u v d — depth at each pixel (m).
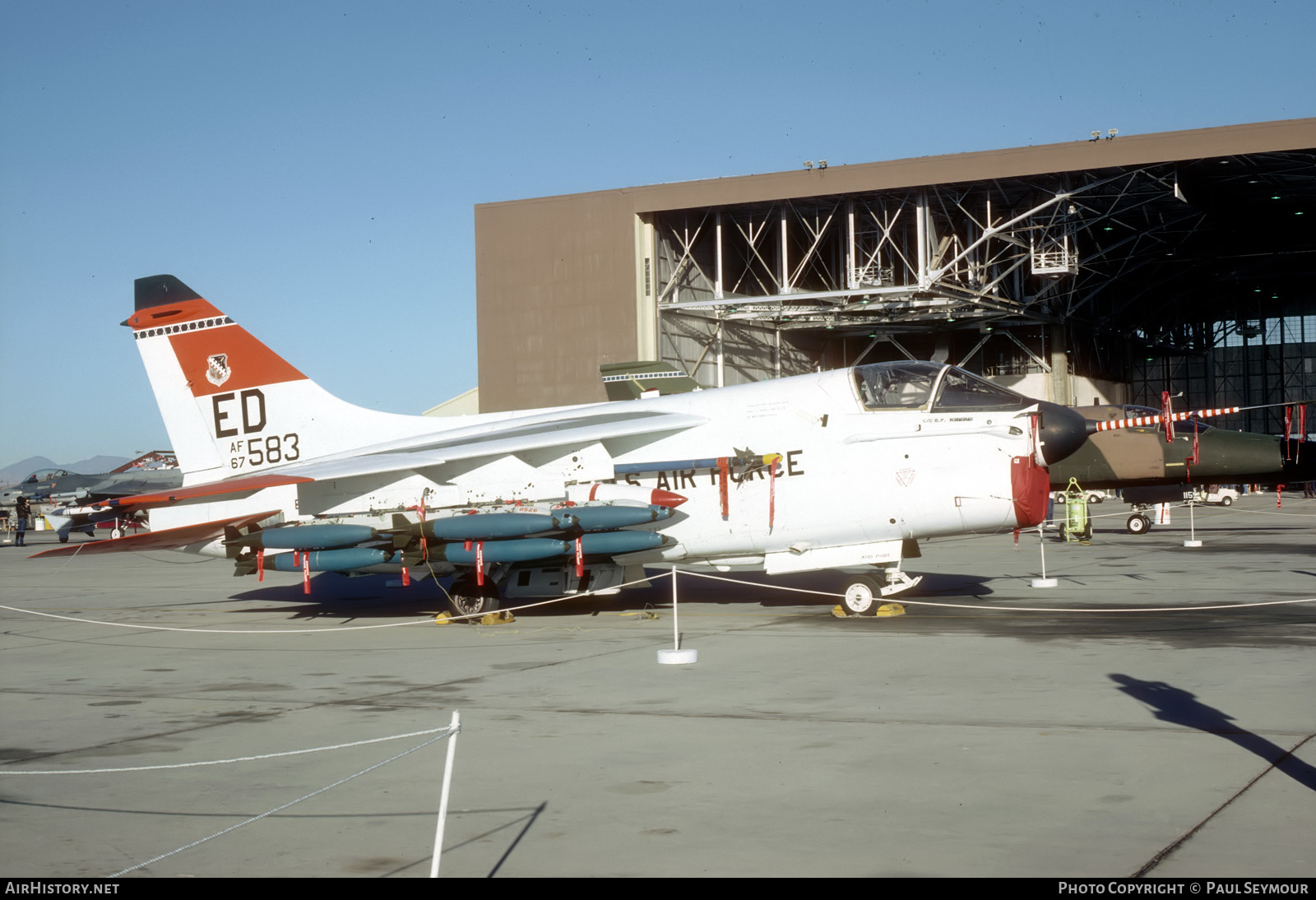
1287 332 77.38
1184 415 15.38
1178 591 16.61
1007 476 14.20
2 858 5.52
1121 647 11.26
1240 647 11.09
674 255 45.78
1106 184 40.38
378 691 10.12
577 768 7.00
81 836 5.90
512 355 45.09
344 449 18.20
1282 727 7.51
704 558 16.00
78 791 6.86
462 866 5.22
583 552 15.02
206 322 18.66
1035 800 6.03
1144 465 23.66
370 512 16.38
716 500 15.55
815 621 14.37
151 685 10.96
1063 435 14.45
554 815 6.00
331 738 8.13
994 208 44.47
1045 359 53.44
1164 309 68.12
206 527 16.33
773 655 11.48
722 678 10.18
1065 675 9.75
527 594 15.79
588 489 15.44
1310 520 37.03
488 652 12.52
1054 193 40.69
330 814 6.18
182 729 8.66
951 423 14.54
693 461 15.59
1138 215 46.03
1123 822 5.59
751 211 45.34
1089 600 15.73
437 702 9.46
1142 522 31.06
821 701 8.96
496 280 45.28
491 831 5.76
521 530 14.90
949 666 10.42
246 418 18.56
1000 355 56.28
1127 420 14.80
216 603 20.62
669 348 44.94
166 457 80.62
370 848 5.54
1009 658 10.80
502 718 8.65
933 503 14.46
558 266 44.53
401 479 16.34
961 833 5.50
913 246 51.16
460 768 7.07
